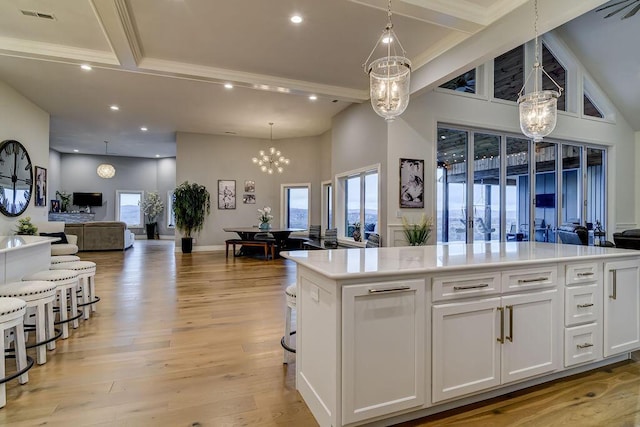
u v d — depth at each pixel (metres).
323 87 5.65
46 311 2.69
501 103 6.28
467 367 1.95
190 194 8.85
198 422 1.83
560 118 6.84
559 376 2.34
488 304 2.00
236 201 9.52
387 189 5.47
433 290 1.86
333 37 4.08
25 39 4.09
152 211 12.70
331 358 1.67
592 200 7.48
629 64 6.50
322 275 1.73
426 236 5.52
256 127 8.53
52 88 5.69
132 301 4.15
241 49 4.37
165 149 11.31
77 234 9.00
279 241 8.14
